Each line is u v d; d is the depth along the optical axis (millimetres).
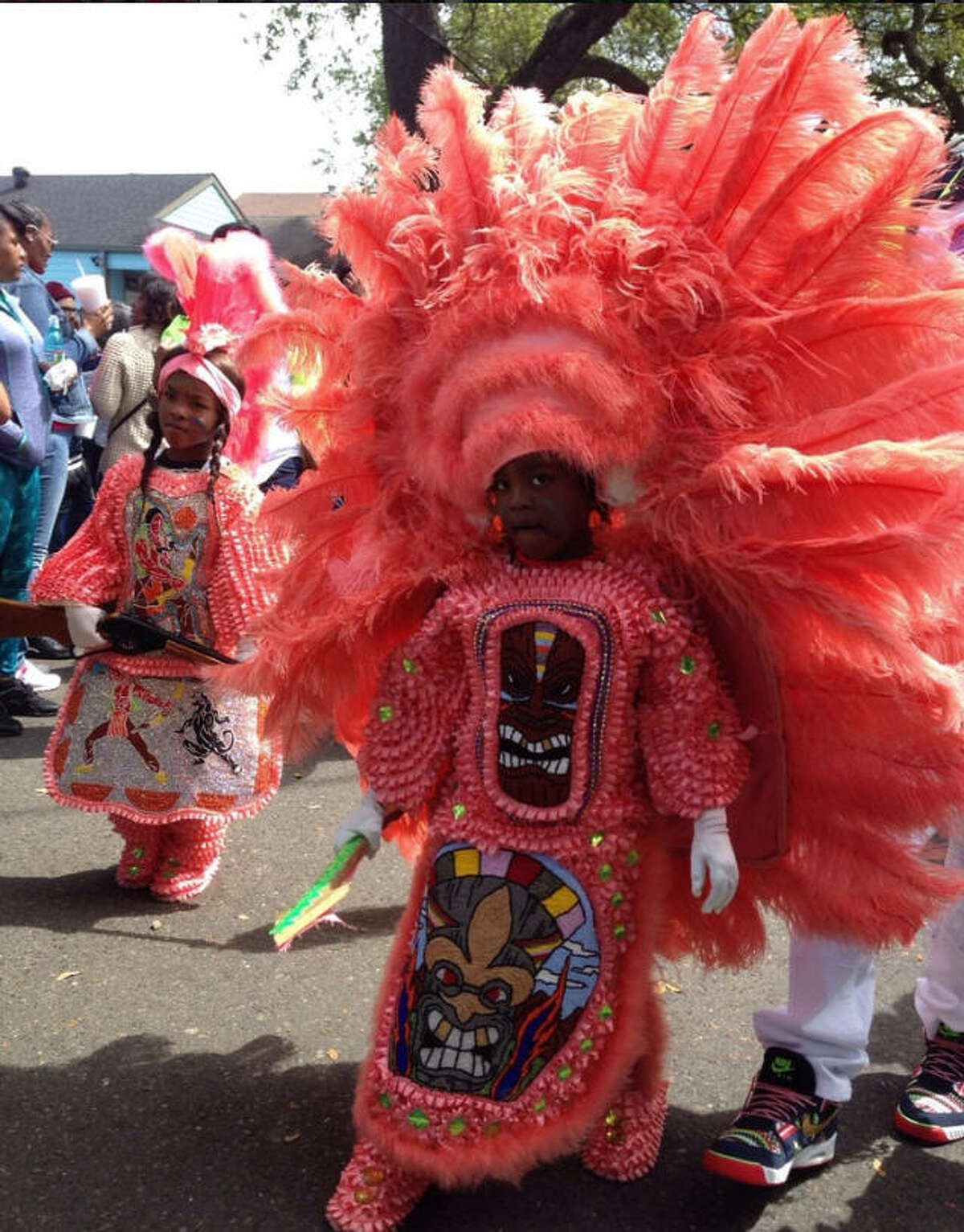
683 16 14555
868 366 2023
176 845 3641
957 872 2236
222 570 3408
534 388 1982
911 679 1964
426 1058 2123
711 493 2061
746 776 2139
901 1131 2580
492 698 2141
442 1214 2283
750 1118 2379
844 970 2377
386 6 9906
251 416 3496
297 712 2389
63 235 31531
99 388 5691
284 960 3281
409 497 2332
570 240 2070
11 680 5676
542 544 2092
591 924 2145
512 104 2295
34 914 3527
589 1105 2119
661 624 2092
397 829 2527
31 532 5332
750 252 2062
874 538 1907
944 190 2041
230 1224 2236
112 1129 2504
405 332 2260
